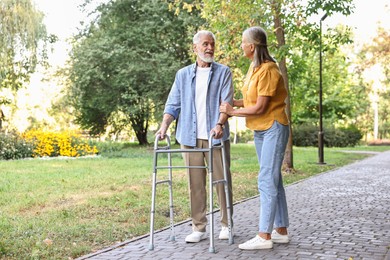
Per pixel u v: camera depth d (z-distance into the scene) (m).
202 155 5.38
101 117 31.36
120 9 26.91
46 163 16.36
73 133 21.03
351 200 8.74
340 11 13.46
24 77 28.22
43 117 50.06
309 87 36.03
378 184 11.46
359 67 39.62
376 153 27.62
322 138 18.39
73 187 10.04
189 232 5.83
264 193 4.99
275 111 5.04
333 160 20.41
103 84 26.67
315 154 24.77
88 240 5.46
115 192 9.30
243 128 52.66
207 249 4.95
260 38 5.05
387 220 6.65
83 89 26.64
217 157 5.33
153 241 5.17
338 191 10.10
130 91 25.97
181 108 5.43
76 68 25.91
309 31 14.05
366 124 59.84
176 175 12.62
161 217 6.82
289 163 14.42
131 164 16.25
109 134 32.84
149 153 22.36
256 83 5.03
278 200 5.18
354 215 7.08
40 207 7.71
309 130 37.31
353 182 11.93
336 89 36.56
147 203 8.03
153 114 26.67
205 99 5.36
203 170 5.41
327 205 8.12
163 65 24.27
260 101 4.94
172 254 4.76
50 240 5.29
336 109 38.06
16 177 11.81
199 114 5.37
